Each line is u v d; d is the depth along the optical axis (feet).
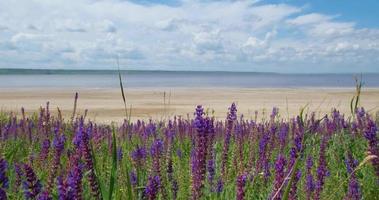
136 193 15.71
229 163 23.39
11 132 32.55
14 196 16.94
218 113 96.32
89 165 14.48
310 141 23.71
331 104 124.98
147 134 34.17
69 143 24.95
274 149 26.94
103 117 90.02
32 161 21.57
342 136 31.27
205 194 18.51
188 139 32.01
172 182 19.57
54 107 115.75
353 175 21.36
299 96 168.35
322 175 19.75
